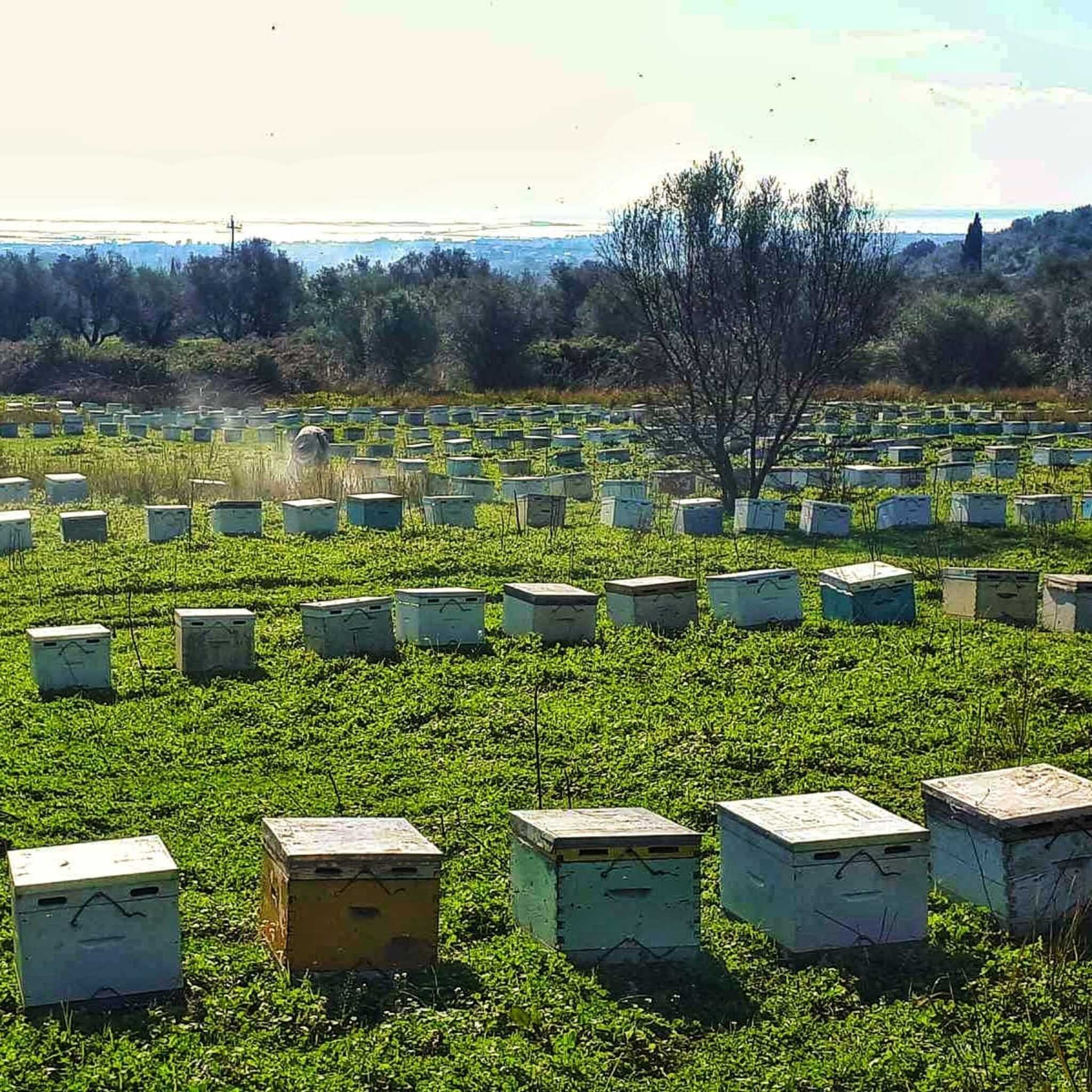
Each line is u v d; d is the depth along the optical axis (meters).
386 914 10.91
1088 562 29.86
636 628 22.88
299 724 17.94
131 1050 9.83
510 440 54.69
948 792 12.47
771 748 17.14
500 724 18.00
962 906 12.19
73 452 52.12
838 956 11.38
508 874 13.25
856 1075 9.82
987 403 80.06
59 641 19.06
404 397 85.25
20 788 15.38
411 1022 10.25
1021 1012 10.73
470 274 136.12
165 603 25.02
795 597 23.89
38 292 124.75
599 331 101.00
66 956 10.32
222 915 12.14
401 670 20.34
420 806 15.12
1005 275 174.50
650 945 11.26
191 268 125.38
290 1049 9.98
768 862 11.62
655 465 45.91
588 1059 9.87
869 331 38.84
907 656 21.52
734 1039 10.20
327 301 122.62
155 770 16.16
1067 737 17.66
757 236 37.09
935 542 32.50
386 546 30.50
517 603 22.41
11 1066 9.55
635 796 15.64
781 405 41.72
